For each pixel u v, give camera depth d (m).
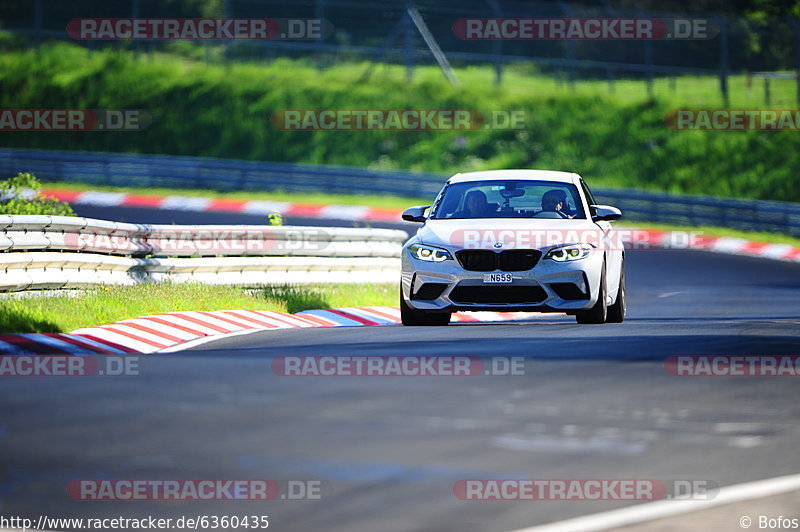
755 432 25.61
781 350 40.28
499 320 58.25
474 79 195.50
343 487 20.41
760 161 178.50
